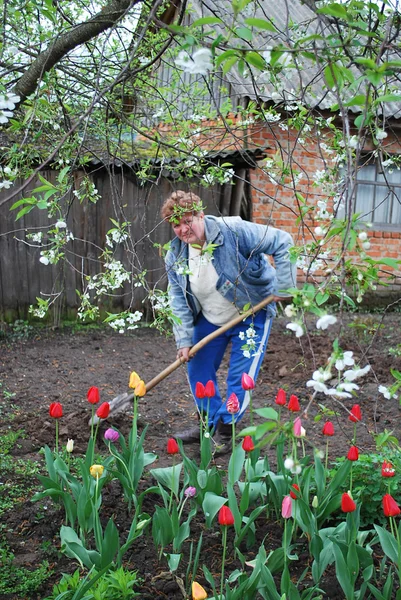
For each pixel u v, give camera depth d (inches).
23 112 128.4
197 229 135.7
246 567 105.8
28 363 256.7
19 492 132.7
